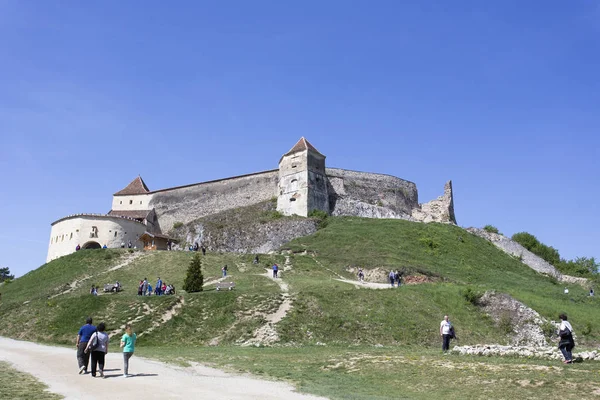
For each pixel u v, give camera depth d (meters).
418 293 39.03
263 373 20.47
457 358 22.20
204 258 55.41
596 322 40.06
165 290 41.97
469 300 39.09
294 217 71.19
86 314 36.22
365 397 16.09
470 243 67.62
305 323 32.97
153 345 30.83
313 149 76.94
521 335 35.38
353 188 81.88
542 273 66.50
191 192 86.25
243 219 75.44
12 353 25.00
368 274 52.06
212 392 15.71
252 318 33.81
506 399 15.78
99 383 16.95
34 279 53.16
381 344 30.98
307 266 53.50
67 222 73.38
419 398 16.30
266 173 81.88
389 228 67.06
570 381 16.72
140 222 76.31
